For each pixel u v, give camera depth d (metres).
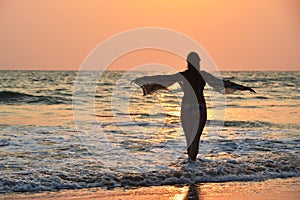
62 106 27.02
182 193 10.48
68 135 16.64
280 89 41.38
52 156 13.34
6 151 13.90
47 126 18.78
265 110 27.58
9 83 42.25
